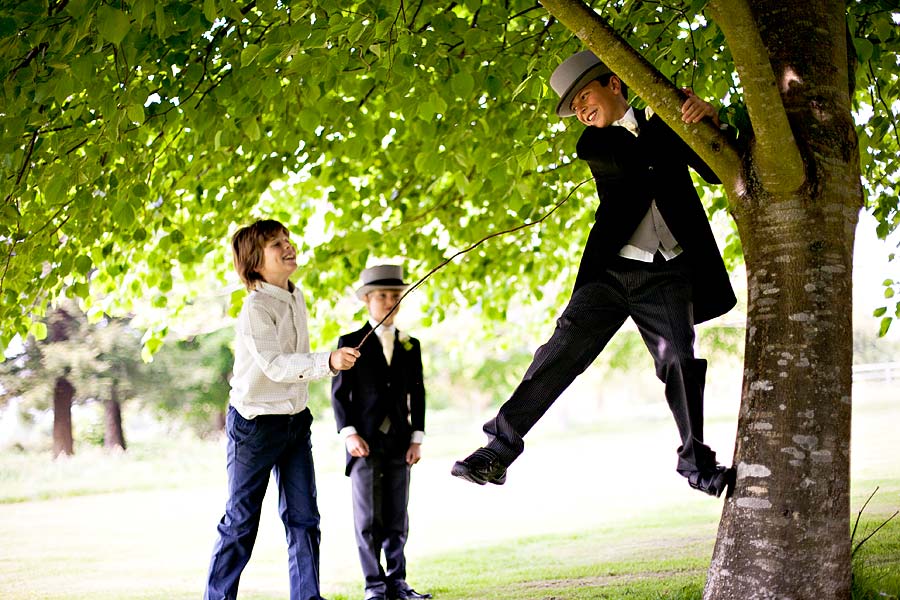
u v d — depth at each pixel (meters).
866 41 4.34
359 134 5.39
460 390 37.50
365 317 7.89
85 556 8.93
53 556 9.01
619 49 3.30
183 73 4.96
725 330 19.42
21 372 25.98
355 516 5.35
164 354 27.20
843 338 3.23
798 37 3.49
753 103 3.12
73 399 27.69
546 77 4.53
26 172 4.89
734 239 7.96
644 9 4.93
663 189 3.49
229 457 4.41
